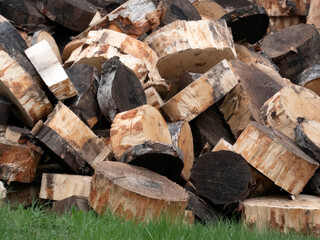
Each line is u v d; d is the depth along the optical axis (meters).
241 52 11.55
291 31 12.55
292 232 6.61
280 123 8.52
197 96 8.62
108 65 8.11
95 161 7.52
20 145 7.38
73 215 5.55
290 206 7.00
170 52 9.70
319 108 8.98
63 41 10.98
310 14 14.18
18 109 7.95
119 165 6.68
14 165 7.35
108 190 6.16
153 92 8.75
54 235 5.04
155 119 7.56
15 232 5.02
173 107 8.63
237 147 7.48
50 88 7.76
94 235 4.91
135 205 6.07
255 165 7.39
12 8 10.39
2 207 5.56
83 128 7.51
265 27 11.41
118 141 7.31
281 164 7.40
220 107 8.93
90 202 6.32
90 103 8.06
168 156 6.83
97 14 10.62
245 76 9.70
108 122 8.45
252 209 7.04
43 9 10.49
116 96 7.96
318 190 7.96
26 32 10.53
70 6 10.40
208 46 9.73
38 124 7.34
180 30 9.81
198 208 7.29
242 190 7.18
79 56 9.12
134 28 9.70
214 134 9.01
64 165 7.64
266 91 9.62
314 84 10.84
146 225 5.52
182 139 8.14
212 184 7.35
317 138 8.13
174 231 5.33
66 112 7.45
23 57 7.95
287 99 8.69
